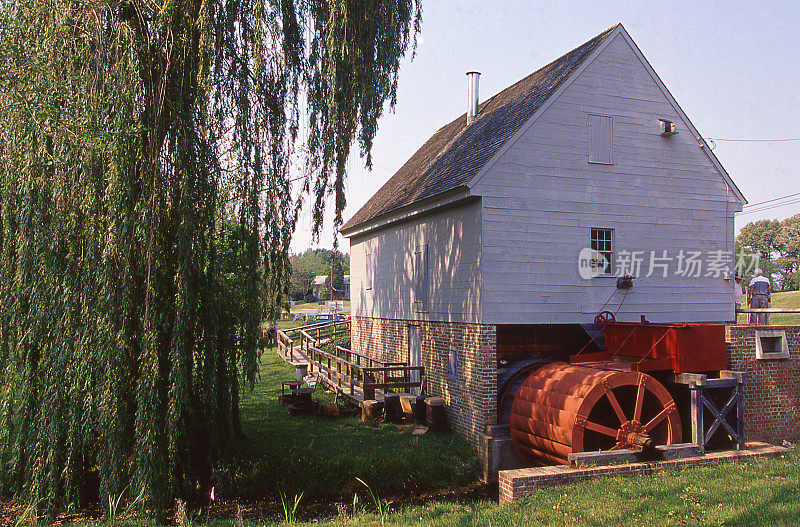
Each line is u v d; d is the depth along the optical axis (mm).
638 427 10273
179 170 8875
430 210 14242
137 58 8547
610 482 8773
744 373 10664
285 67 10164
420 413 14188
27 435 8867
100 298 8305
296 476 10367
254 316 9703
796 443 11297
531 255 12586
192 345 9336
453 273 13594
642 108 13820
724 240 14625
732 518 6668
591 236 13250
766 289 14953
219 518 9008
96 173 8375
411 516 8648
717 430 11352
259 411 15586
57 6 8148
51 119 8078
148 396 8406
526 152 12625
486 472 11500
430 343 14922
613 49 13570
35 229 8570
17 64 8078
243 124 9320
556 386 10773
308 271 80125
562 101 13008
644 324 11609
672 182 14070
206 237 9422
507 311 12328
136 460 8367
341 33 10062
